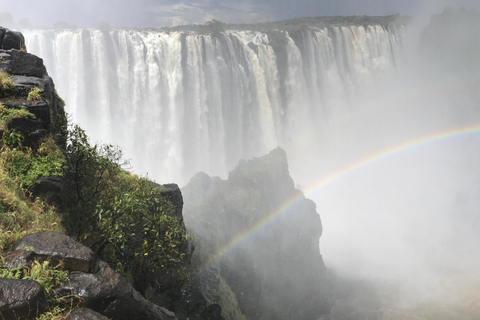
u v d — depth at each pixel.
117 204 10.21
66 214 9.96
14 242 6.64
